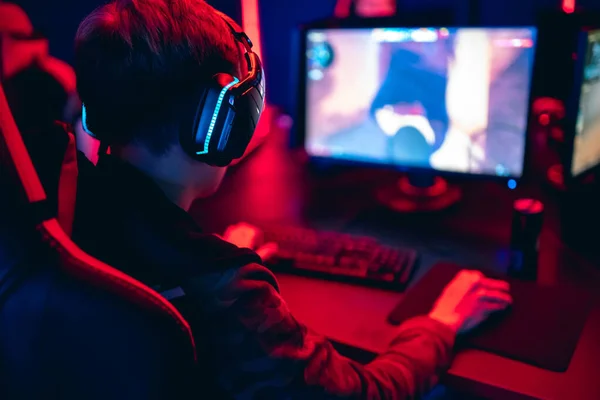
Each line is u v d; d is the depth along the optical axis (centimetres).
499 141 143
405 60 147
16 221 57
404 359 86
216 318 69
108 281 58
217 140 70
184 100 69
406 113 151
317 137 165
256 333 70
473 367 93
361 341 101
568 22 161
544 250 129
